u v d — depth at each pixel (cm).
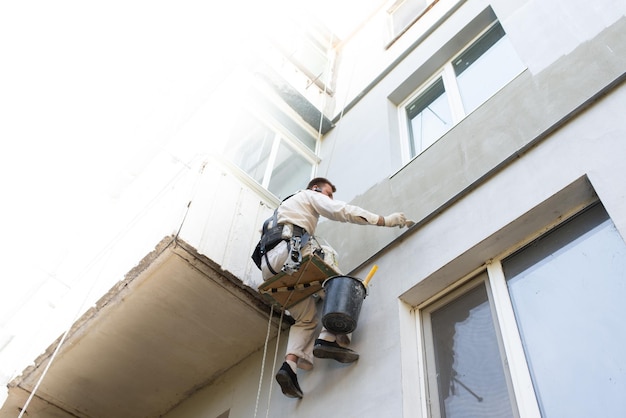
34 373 497
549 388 254
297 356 368
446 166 409
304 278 368
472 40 562
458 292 342
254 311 431
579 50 361
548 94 358
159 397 523
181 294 425
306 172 621
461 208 363
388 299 365
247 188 484
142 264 405
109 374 500
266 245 367
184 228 396
